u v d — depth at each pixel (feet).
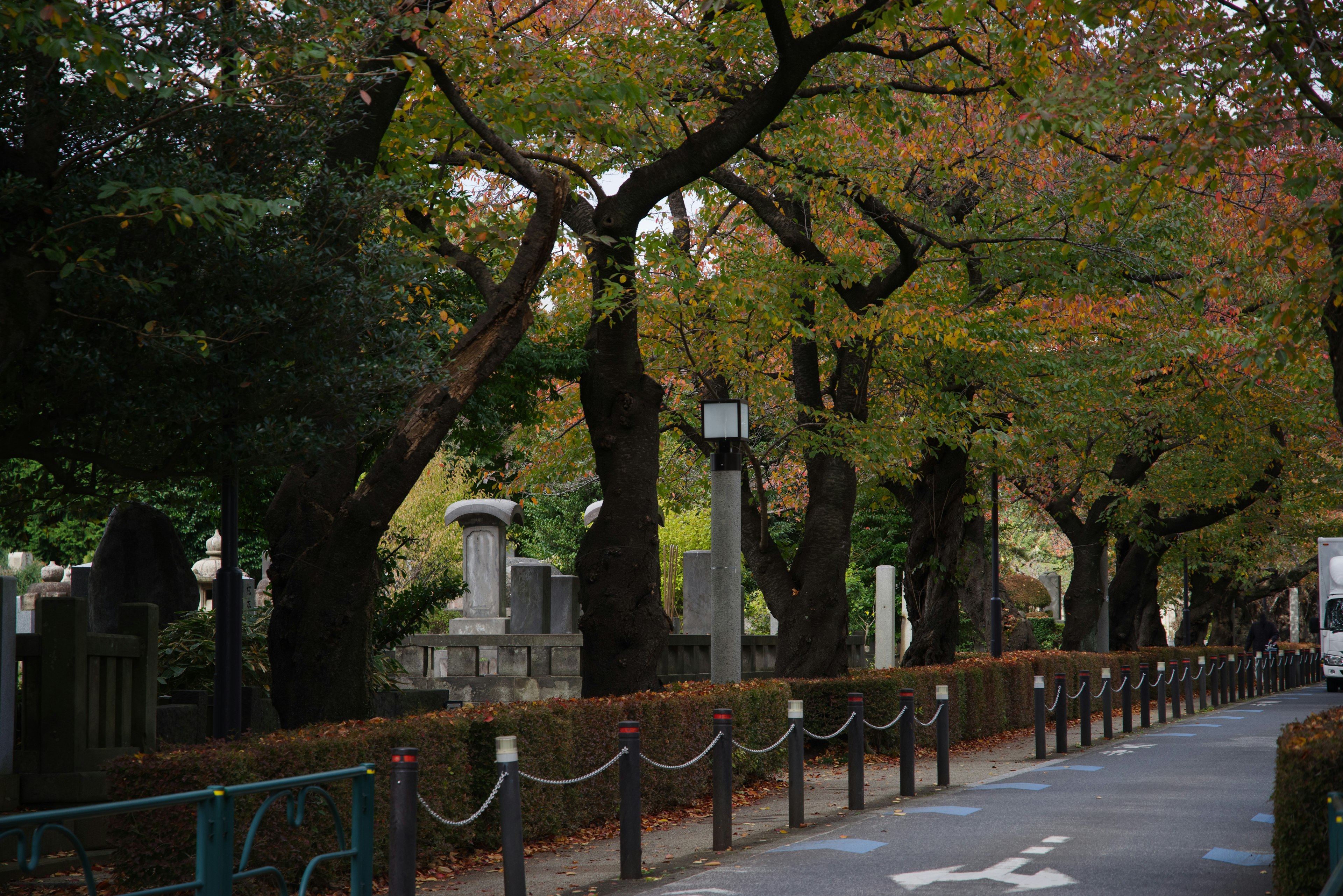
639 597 47.29
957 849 33.88
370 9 32.35
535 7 52.60
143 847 26.58
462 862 34.63
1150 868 30.89
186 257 28.40
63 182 27.50
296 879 28.30
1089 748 69.26
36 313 26.20
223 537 35.91
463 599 89.45
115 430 29.66
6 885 30.04
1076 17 42.80
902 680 65.36
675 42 54.80
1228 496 107.45
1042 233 66.23
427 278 43.45
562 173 51.08
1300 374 64.13
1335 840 18.35
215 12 29.04
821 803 46.62
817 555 67.21
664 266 59.88
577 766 39.52
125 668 36.63
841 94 56.34
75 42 24.25
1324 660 147.43
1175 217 66.08
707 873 31.45
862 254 68.18
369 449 47.75
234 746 28.35
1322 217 38.22
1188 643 160.45
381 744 31.45
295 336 29.55
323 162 32.91
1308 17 37.83
